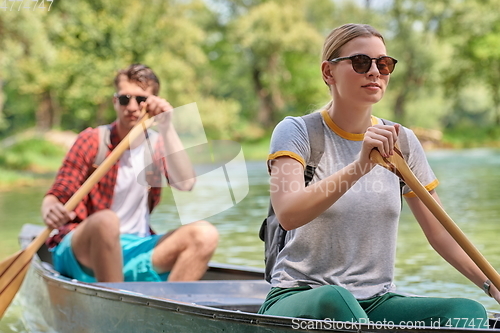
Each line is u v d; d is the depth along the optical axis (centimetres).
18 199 1070
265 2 3397
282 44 3195
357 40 195
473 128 3148
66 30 2312
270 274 209
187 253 316
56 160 1972
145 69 348
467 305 183
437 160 1892
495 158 1934
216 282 296
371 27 199
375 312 194
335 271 194
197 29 2856
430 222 213
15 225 713
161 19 2617
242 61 3375
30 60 2220
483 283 204
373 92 194
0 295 317
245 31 3222
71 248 321
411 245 502
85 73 2283
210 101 2911
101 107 2539
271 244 205
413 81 3312
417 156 210
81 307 272
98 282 301
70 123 2784
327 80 203
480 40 3105
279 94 3466
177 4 2831
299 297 185
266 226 208
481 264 196
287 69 3341
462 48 3156
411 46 3200
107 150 345
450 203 779
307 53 3322
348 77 194
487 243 489
